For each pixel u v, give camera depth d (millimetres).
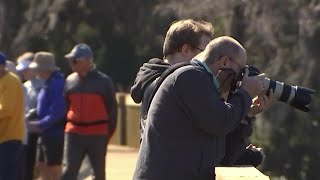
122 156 47281
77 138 31234
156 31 91500
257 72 14477
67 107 31469
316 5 59375
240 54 13875
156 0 90812
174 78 13516
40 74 31766
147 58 94000
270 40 59719
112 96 31469
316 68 58781
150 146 13672
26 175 31969
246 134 15211
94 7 91938
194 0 64125
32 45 87062
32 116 31828
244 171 14102
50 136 31562
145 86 15180
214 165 13719
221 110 13336
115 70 94812
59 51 88562
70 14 89438
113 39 94125
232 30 60469
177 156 13492
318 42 58969
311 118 62281
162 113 13562
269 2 59812
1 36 87375
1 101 27656
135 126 52250
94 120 31219
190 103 13383
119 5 93438
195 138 13531
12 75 27906
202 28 15023
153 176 13539
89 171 37750
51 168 31922
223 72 13852
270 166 63656
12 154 28094
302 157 63906
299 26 59281
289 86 14539
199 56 14039
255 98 14789
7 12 87875
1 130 27891
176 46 15047
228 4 60938
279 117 62562
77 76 31453
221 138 13945
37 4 86938
